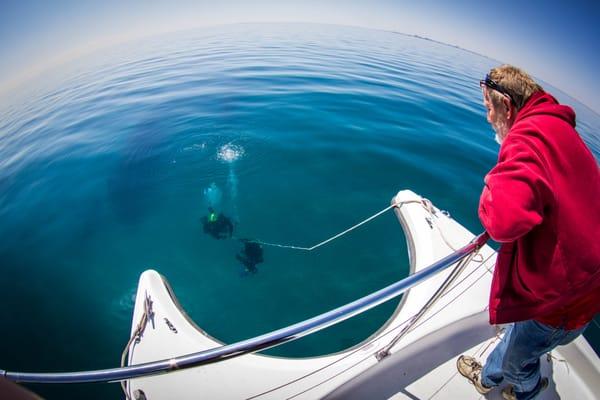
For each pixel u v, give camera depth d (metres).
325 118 9.27
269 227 5.66
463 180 6.68
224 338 4.03
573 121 1.35
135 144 8.70
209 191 6.64
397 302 4.31
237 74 14.10
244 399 2.28
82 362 4.00
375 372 2.46
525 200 1.13
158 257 5.29
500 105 1.53
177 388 2.39
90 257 5.38
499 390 2.38
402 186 6.49
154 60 20.03
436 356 2.58
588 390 2.38
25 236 5.87
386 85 12.52
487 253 3.19
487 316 2.79
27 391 0.91
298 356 3.77
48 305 4.69
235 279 4.80
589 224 1.26
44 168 7.85
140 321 2.90
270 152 7.73
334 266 4.89
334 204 6.10
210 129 8.99
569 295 1.40
